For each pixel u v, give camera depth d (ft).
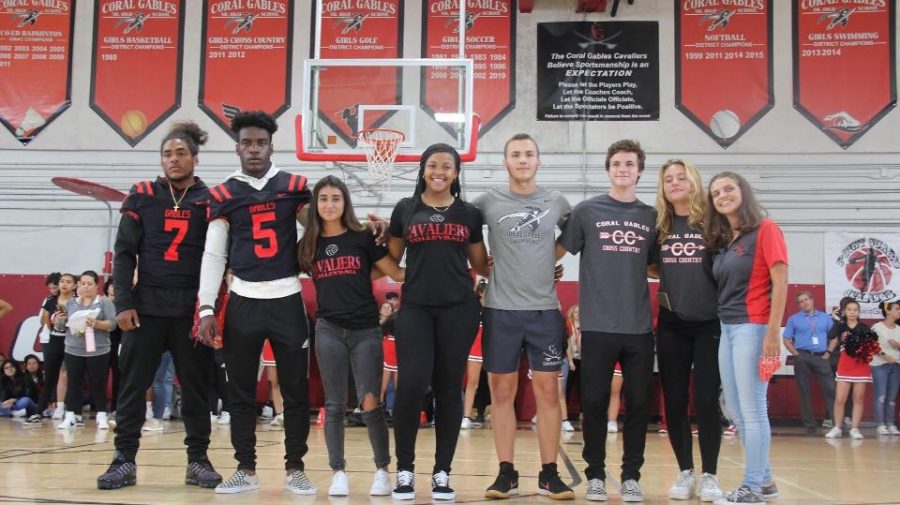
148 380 12.98
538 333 12.46
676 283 12.59
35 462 16.31
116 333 30.99
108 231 35.29
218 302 12.62
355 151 27.40
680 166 12.71
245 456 12.31
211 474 12.76
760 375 11.71
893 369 29.35
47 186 35.60
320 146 27.91
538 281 12.54
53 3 36.35
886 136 34.19
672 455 20.07
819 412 32.42
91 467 15.42
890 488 14.06
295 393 12.47
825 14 34.86
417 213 12.35
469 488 13.39
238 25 36.06
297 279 12.65
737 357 11.84
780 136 34.50
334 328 12.52
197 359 13.00
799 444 24.62
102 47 36.11
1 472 14.57
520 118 35.22
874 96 34.40
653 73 35.09
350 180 35.06
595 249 12.66
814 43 34.83
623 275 12.51
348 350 12.64
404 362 11.95
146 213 12.98
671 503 12.04
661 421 30.76
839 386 27.94
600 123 35.01
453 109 28.25
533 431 27.99
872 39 34.63
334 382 12.42
